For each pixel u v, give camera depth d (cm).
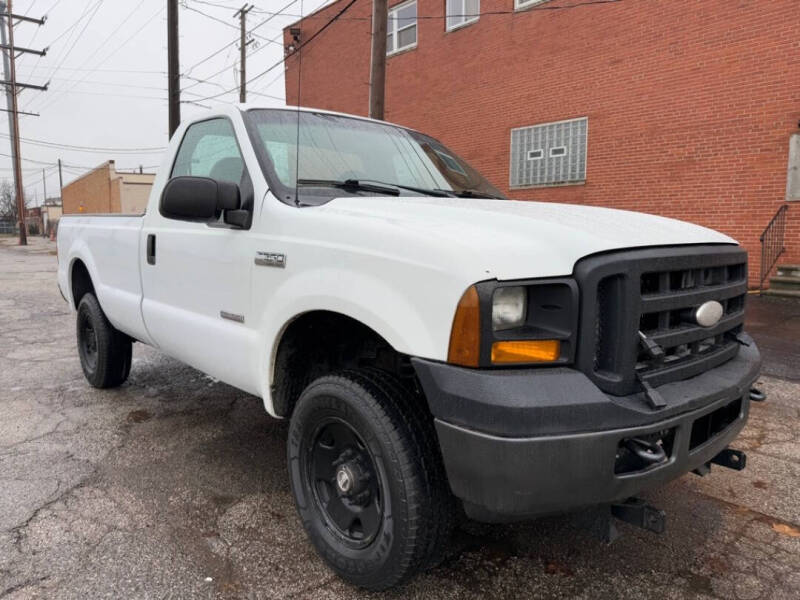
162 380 536
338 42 1827
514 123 1384
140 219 393
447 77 1530
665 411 198
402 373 245
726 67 1027
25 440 391
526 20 1334
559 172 1306
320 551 250
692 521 293
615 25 1177
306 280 246
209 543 270
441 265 198
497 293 191
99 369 483
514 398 182
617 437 188
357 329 264
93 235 465
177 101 1788
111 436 399
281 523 289
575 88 1257
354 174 316
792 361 582
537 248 203
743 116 1014
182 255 336
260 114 324
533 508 187
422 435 218
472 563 259
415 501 212
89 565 251
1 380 537
